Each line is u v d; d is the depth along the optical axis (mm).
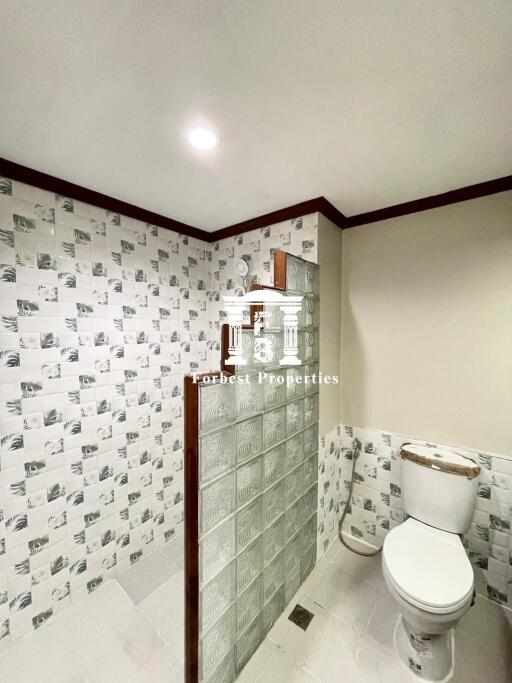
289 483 1554
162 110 976
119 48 758
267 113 992
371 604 1566
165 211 1806
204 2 652
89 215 1558
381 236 1817
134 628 1440
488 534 1551
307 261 1600
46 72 822
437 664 1239
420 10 670
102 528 1666
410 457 1620
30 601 1399
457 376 1615
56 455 1468
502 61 790
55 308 1445
